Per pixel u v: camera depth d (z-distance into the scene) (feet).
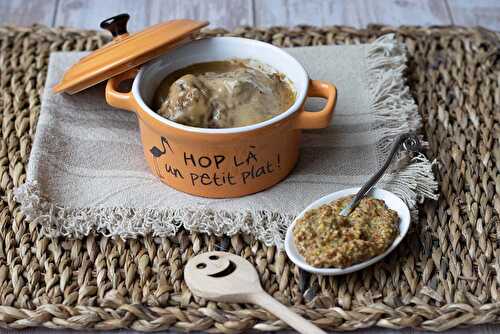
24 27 2.61
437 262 2.02
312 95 2.10
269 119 1.99
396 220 1.99
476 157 2.25
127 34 2.19
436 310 1.92
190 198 2.11
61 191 2.12
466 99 2.40
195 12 2.82
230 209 2.08
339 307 1.94
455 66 2.50
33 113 2.35
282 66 2.17
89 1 2.85
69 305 1.95
